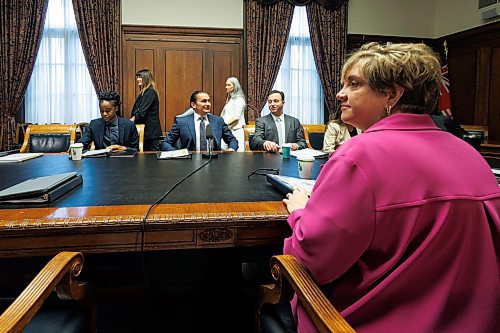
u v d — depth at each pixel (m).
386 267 0.83
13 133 5.47
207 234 1.13
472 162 0.88
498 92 5.73
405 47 0.94
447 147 0.88
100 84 5.62
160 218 1.09
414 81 0.91
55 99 5.68
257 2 5.90
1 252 1.05
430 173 0.82
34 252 1.06
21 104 5.59
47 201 1.25
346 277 0.90
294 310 0.99
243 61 6.08
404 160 0.83
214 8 5.95
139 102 4.63
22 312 0.76
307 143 4.04
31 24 5.46
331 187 0.85
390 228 0.81
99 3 5.55
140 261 2.07
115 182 1.68
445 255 0.80
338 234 0.82
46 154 2.93
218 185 1.62
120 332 1.73
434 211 0.80
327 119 6.32
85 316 1.08
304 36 6.20
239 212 1.15
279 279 1.00
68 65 5.67
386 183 0.81
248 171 2.05
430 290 0.82
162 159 2.59
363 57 0.96
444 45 6.39
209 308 1.85
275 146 3.21
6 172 1.98
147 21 5.79
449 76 6.54
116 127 3.55
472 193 0.82
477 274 0.81
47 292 0.84
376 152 0.84
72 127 3.64
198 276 2.02
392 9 6.50
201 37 5.96
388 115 0.96
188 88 5.98
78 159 2.55
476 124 6.05
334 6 6.12
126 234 1.09
